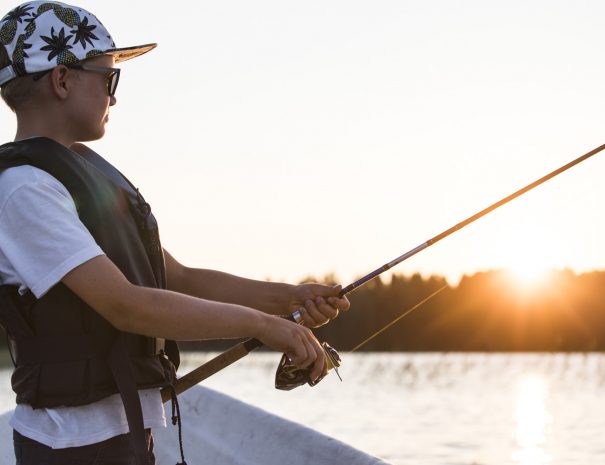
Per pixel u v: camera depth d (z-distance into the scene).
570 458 7.74
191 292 2.09
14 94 1.67
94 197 1.60
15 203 1.53
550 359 35.00
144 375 1.64
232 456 3.18
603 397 15.00
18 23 1.67
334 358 1.90
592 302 38.41
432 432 10.15
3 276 1.58
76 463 1.57
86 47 1.68
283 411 13.02
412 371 26.39
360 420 11.62
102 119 1.72
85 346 1.57
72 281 1.52
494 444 8.87
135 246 1.67
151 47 1.78
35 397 1.56
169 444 3.53
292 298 2.06
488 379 21.66
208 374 1.87
